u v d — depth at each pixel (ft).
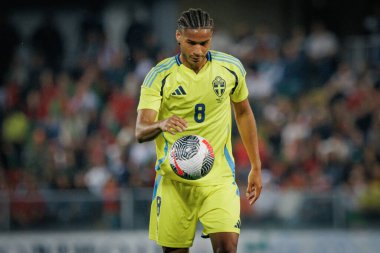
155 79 58.23
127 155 144.77
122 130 153.07
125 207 129.39
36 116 167.84
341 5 196.95
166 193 61.26
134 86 166.81
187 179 58.65
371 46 174.29
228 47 177.78
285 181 139.54
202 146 58.03
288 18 199.31
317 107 154.81
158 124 54.34
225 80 58.65
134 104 163.02
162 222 61.46
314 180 138.31
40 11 200.85
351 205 126.82
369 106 152.87
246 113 61.41
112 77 171.94
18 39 192.13
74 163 149.79
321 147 144.15
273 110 156.97
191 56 56.49
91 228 130.00
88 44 184.34
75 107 164.04
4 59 189.47
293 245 126.31
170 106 58.70
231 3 198.70
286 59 168.45
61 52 188.24
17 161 159.12
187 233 61.16
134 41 176.76
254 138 61.72
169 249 61.93
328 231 126.21
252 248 126.52
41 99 169.89
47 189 141.90
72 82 172.14
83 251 129.08
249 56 171.63
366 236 125.39
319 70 166.81
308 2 198.70
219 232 58.44
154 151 144.25
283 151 145.28
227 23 198.70
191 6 197.16
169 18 195.72
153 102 57.88
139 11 196.13
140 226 128.88
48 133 159.53
